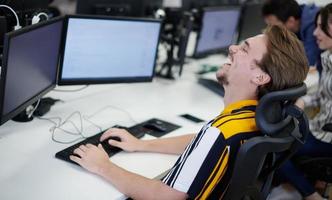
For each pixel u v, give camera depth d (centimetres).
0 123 116
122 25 169
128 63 180
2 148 126
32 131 141
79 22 155
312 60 244
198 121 173
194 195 100
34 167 116
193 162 100
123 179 110
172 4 280
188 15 246
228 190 99
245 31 296
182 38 238
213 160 99
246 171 95
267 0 271
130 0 232
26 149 127
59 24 146
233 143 98
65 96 183
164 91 212
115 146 133
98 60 168
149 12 257
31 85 135
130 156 131
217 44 279
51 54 147
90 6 215
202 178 99
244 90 111
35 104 153
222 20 272
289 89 97
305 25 250
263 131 95
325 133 205
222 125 101
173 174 104
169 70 236
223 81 120
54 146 132
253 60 106
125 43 174
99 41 165
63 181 111
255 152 93
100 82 174
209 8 253
